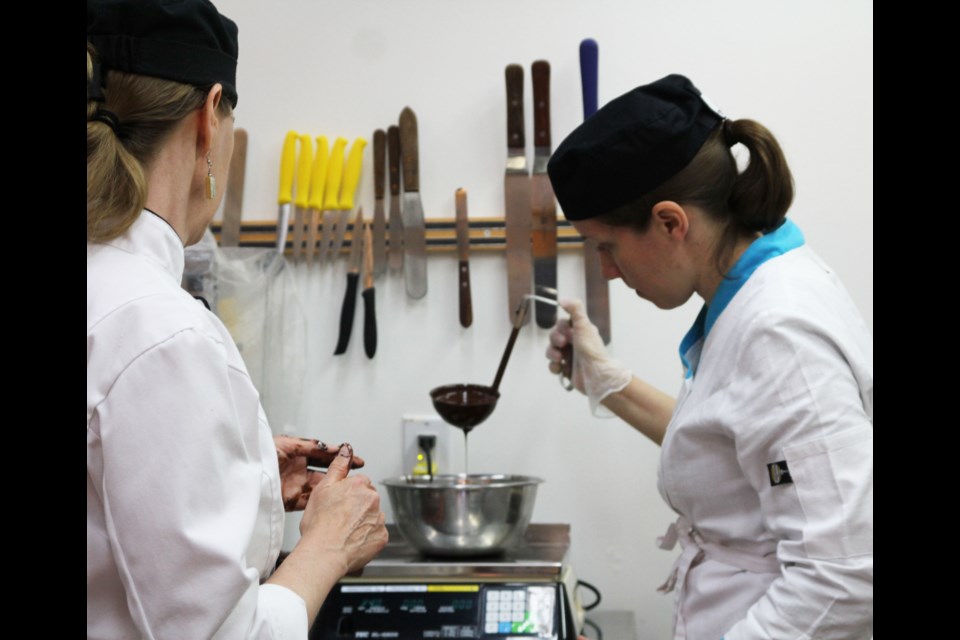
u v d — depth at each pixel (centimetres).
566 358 195
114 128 91
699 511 138
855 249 208
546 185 213
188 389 83
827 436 114
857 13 210
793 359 118
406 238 217
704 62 214
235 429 87
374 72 222
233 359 94
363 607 170
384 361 218
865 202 208
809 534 113
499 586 170
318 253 220
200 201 102
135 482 80
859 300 207
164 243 94
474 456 215
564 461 213
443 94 220
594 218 135
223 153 103
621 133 129
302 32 224
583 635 188
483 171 218
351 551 104
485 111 219
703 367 135
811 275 128
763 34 212
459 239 215
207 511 82
